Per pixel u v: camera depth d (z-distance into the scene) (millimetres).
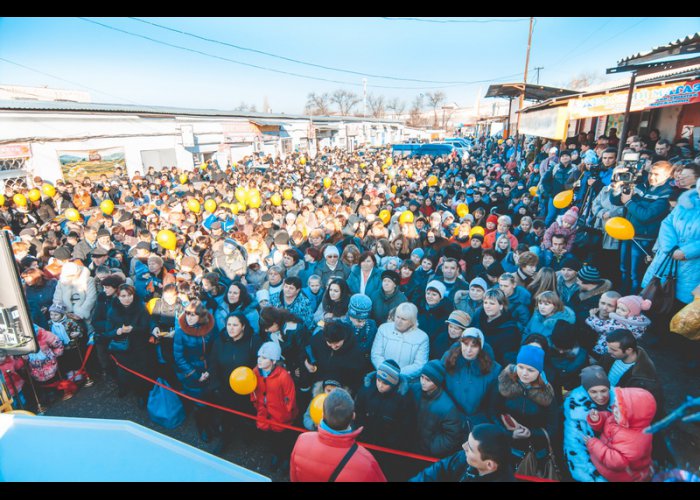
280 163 21203
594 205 5582
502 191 9172
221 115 25078
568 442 2486
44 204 10500
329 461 2096
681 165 4379
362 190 11617
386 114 87000
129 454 1883
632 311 3164
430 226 6938
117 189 13367
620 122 12625
